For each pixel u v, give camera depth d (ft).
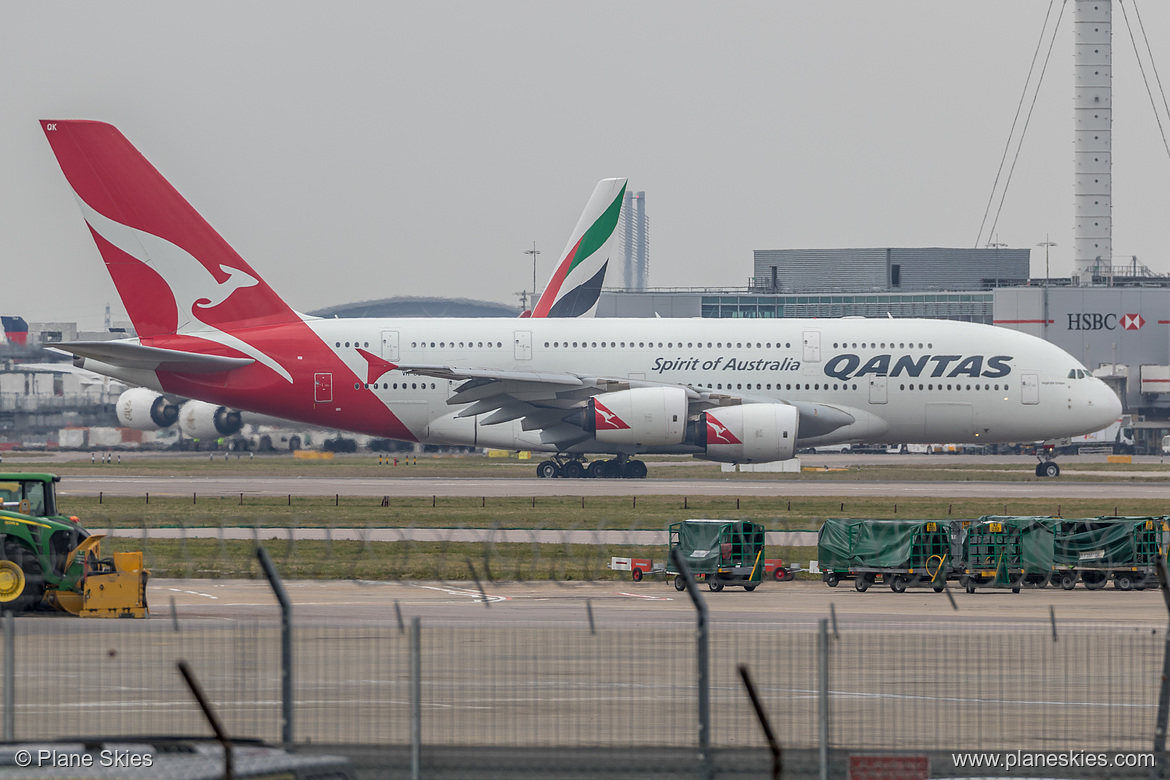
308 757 149.38
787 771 183.73
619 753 188.55
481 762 183.93
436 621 319.06
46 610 345.31
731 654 254.27
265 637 263.70
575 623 306.14
